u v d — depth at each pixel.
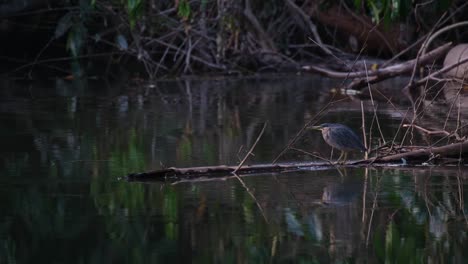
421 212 8.94
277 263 7.22
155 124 14.71
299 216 8.74
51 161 11.46
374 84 21.66
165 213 8.83
